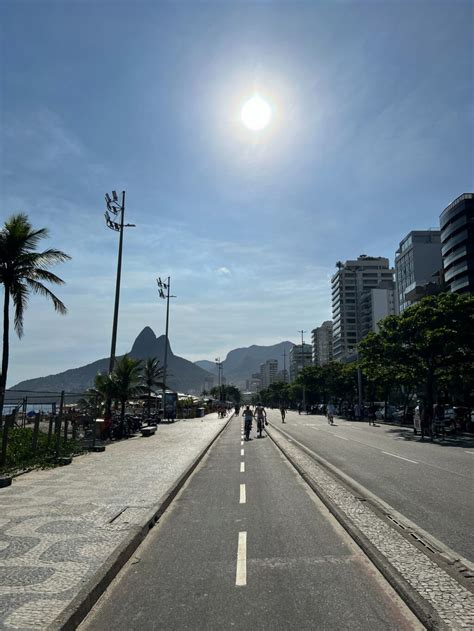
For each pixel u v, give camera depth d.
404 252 106.75
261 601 5.29
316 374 87.31
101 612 5.19
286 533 8.04
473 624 4.43
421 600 4.94
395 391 75.81
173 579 6.09
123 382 27.39
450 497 10.65
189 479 14.16
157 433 32.50
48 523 8.41
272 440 27.66
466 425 33.22
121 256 30.20
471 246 71.44
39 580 5.75
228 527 8.55
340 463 16.70
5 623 4.62
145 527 8.30
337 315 164.62
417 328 34.09
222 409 65.88
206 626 4.75
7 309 21.36
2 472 13.99
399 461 17.27
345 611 4.98
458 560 6.25
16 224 21.69
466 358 33.28
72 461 17.02
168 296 56.16
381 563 6.11
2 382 20.94
